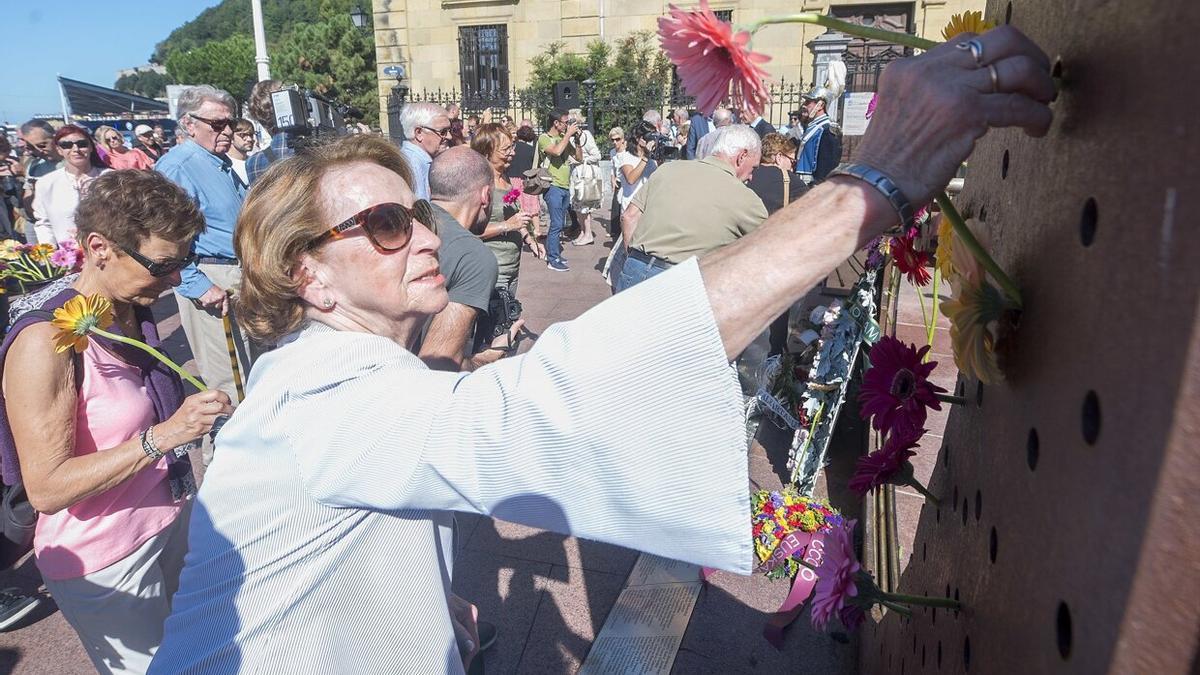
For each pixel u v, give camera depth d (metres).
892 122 0.81
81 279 2.03
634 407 0.90
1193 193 0.50
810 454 3.69
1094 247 0.65
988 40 0.77
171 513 2.12
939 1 16.52
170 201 1.99
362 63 30.42
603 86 17.19
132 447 1.85
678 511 0.91
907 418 1.20
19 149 11.96
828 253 0.84
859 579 1.38
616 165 10.28
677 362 0.87
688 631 2.97
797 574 2.90
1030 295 0.83
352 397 1.12
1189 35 0.52
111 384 1.98
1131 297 0.58
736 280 0.86
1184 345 0.50
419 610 1.22
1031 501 0.79
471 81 20.12
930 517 1.48
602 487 0.93
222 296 3.97
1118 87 0.63
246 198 1.29
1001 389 0.94
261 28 13.46
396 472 1.06
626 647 2.90
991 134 1.10
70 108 28.20
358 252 1.24
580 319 0.96
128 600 2.03
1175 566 0.52
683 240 3.84
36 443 1.79
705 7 0.79
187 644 1.18
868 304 3.58
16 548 2.56
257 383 1.22
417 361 1.20
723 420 0.88
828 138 7.94
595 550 3.51
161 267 2.00
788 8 16.73
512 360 1.04
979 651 0.95
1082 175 0.70
